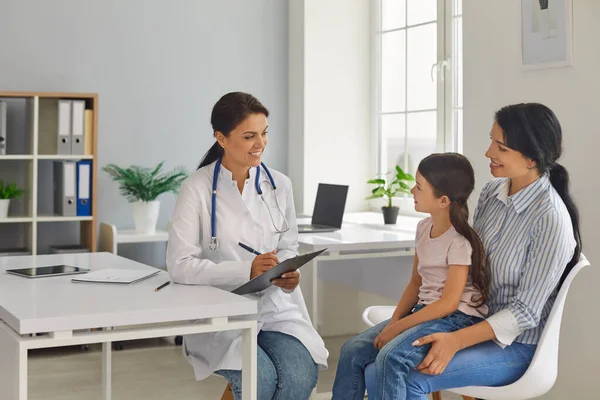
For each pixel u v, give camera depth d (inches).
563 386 126.2
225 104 98.6
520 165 90.5
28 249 177.0
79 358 168.1
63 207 173.5
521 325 87.4
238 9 200.1
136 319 77.1
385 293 169.8
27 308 77.4
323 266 191.6
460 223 91.9
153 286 91.8
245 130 97.9
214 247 99.0
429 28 179.9
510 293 91.7
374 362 92.0
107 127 189.5
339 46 198.7
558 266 87.5
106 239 180.4
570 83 123.6
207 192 101.0
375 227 169.3
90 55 187.2
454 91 170.7
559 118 125.7
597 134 119.3
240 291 92.8
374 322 108.3
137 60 191.5
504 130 90.5
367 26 200.5
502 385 89.8
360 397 93.2
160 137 194.5
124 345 178.9
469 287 92.9
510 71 135.2
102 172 189.3
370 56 200.7
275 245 105.0
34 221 170.6
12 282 93.6
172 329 79.2
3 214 169.0
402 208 190.5
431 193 92.5
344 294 193.8
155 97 193.5
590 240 120.6
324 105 198.1
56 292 86.7
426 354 87.2
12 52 180.5
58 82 184.5
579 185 122.4
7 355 79.5
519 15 131.9
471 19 143.3
